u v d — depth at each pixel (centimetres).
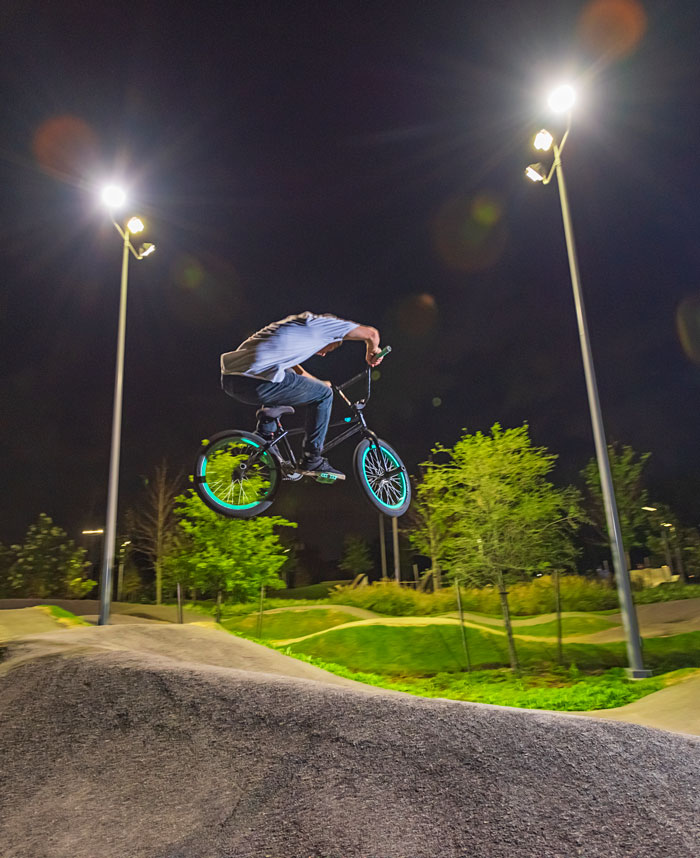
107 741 514
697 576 3139
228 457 692
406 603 2781
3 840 398
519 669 1708
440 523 1972
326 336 527
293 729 505
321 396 546
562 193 1656
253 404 539
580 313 1608
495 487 1734
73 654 704
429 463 1842
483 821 400
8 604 2961
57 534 3316
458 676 1697
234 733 509
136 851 383
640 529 3319
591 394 1566
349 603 2909
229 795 435
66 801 439
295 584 4988
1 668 696
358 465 578
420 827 393
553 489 1797
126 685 598
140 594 3947
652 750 507
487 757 466
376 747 476
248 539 2375
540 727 517
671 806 428
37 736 527
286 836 389
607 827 400
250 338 519
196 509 2331
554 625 2225
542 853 373
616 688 1345
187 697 567
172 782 455
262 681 596
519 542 1736
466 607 2700
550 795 429
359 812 407
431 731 494
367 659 1880
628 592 1485
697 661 1616
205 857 374
